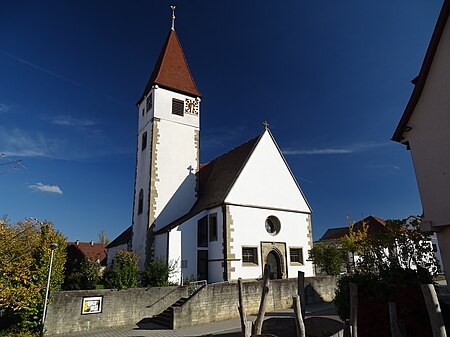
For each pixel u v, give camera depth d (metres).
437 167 10.84
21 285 11.23
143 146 30.64
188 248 23.14
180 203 28.19
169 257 22.20
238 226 22.84
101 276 20.22
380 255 11.82
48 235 15.71
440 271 10.95
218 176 28.20
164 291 18.66
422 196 11.20
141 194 28.88
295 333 11.81
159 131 29.09
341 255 25.83
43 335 14.09
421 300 9.83
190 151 30.36
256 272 22.70
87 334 15.23
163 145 28.95
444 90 10.92
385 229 12.25
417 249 11.29
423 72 11.48
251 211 23.83
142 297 17.80
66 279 18.16
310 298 22.17
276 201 25.50
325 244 26.30
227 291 18.47
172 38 34.31
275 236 24.56
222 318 17.88
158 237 25.00
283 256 24.48
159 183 27.72
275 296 20.42
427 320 9.62
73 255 24.67
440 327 5.50
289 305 20.86
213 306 17.73
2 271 10.26
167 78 31.09
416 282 10.53
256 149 25.78
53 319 14.99
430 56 11.33
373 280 11.31
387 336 9.70
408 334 9.63
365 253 12.20
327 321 12.96
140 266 26.12
